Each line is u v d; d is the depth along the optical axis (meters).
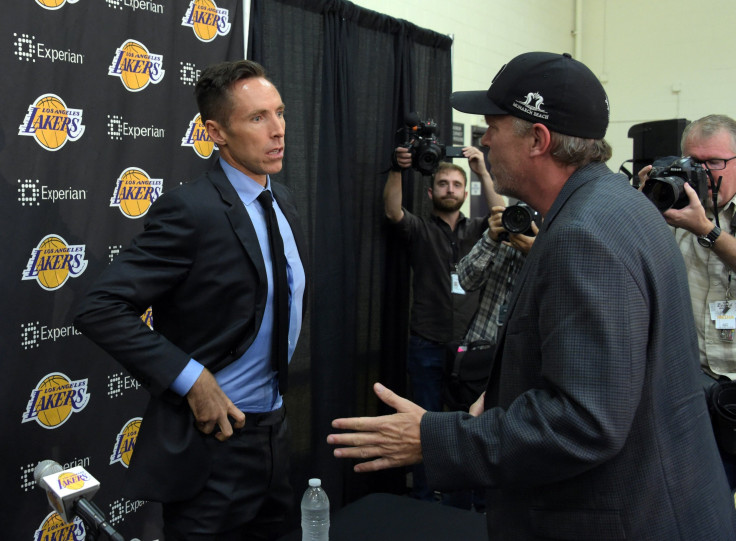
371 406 3.20
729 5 5.18
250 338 1.48
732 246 1.78
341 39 2.89
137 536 2.14
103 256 2.03
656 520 0.97
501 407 1.10
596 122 1.08
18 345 1.83
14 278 1.81
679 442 1.00
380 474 3.22
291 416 2.75
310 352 2.81
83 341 1.98
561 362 0.93
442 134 3.67
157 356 1.35
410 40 3.35
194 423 1.42
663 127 2.65
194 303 1.45
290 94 2.69
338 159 2.90
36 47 1.83
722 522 1.03
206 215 1.42
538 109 1.07
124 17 2.04
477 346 2.67
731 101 5.22
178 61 2.21
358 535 1.76
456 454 1.02
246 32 2.47
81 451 1.99
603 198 1.02
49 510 1.90
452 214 3.24
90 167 1.98
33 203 1.85
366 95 3.10
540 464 0.95
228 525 1.46
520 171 1.13
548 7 5.32
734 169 2.00
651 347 0.98
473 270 2.66
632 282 0.94
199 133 2.29
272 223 1.56
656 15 5.52
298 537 1.76
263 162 1.52
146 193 2.14
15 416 1.83
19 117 1.80
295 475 2.76
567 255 0.96
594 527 0.99
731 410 1.79
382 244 3.21
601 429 0.89
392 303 3.26
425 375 3.14
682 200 1.79
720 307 2.08
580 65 1.09
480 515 1.89
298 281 1.66
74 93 1.93
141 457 1.42
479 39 4.29
